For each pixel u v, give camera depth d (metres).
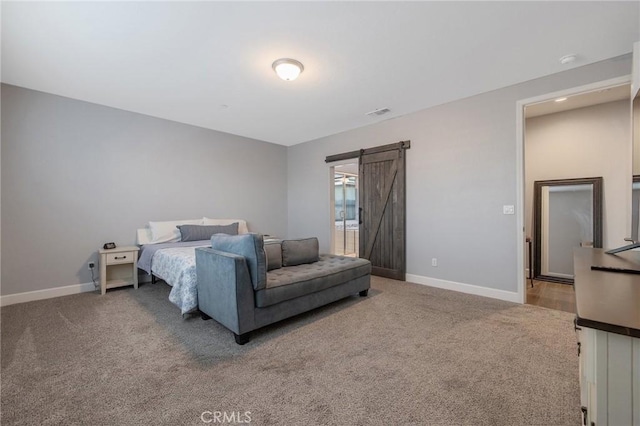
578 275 1.21
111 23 2.12
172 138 4.44
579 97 3.52
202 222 4.65
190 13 2.02
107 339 2.27
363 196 4.66
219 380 1.73
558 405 1.49
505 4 1.93
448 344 2.18
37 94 3.31
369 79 3.04
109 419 1.41
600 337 0.74
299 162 5.91
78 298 3.34
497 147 3.28
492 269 3.33
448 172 3.68
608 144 3.68
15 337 2.31
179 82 3.11
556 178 4.06
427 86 3.21
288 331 2.43
